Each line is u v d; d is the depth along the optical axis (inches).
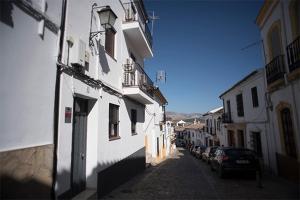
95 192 254.4
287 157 402.3
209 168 603.2
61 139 198.4
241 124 695.1
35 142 164.7
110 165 311.7
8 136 139.9
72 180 232.4
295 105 357.1
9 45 142.3
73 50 220.7
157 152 943.7
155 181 391.5
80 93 235.8
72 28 225.1
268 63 456.1
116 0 378.0
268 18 457.1
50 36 186.5
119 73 374.6
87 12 261.3
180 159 978.1
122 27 402.3
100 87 286.2
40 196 166.9
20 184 147.1
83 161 261.3
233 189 328.8
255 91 595.8
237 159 414.0
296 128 355.3
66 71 209.2
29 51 160.6
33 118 163.2
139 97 422.9
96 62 278.7
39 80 171.2
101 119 286.7
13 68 145.3
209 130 1254.9
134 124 472.7
